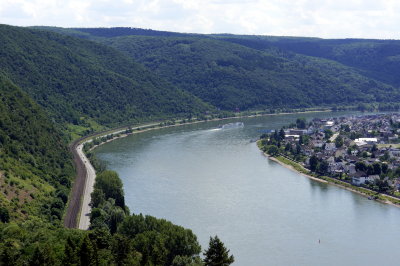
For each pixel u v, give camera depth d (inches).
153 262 6968.5
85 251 6525.6
